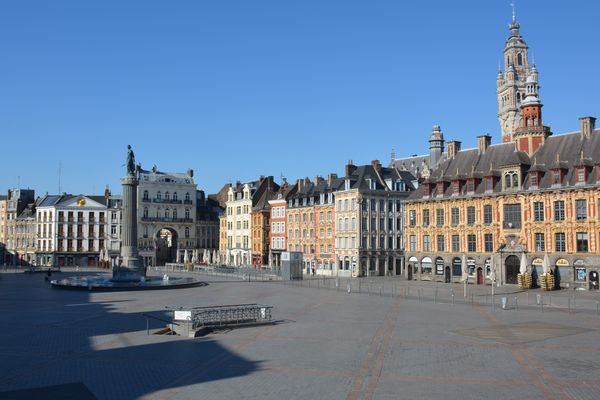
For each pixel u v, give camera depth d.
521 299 53.22
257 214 125.88
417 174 110.12
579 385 20.86
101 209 143.38
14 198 156.00
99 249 142.38
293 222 114.62
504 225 72.44
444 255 80.25
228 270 97.31
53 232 139.38
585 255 64.38
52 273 101.56
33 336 31.61
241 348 28.03
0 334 32.28
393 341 29.88
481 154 80.56
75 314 41.22
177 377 22.23
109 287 62.31
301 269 86.19
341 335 31.84
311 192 110.81
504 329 33.94
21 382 21.53
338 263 101.50
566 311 43.41
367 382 21.44
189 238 143.00
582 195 65.00
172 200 140.88
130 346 28.64
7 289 64.56
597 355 26.14
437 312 42.69
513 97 157.88
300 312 42.62
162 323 36.50
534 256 69.12
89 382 21.52
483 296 56.47
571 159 68.38
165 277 74.38
